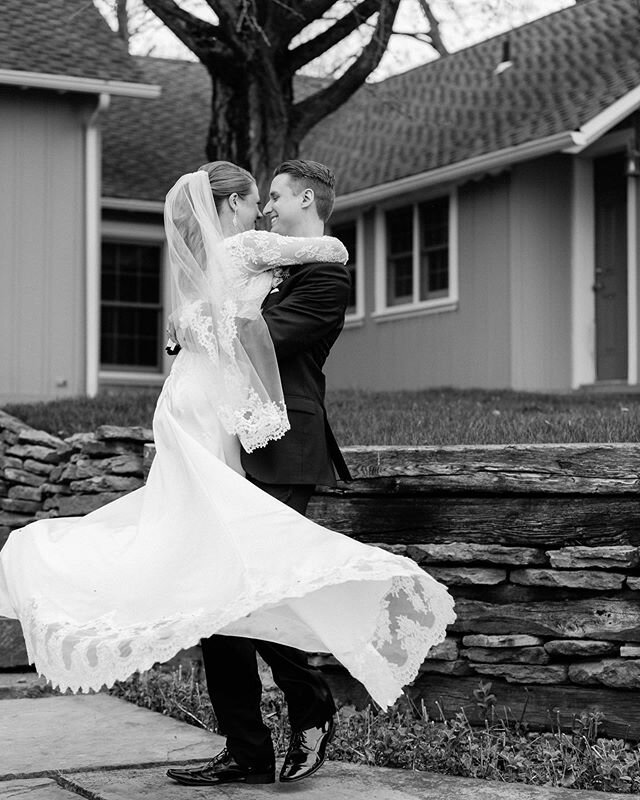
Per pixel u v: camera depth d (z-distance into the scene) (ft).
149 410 31.27
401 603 11.80
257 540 11.21
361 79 38.24
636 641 13.92
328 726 12.25
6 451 26.53
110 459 22.12
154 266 57.41
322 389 12.64
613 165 48.75
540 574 14.42
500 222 49.37
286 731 14.65
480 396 40.16
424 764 13.50
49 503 24.59
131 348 56.85
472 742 13.99
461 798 12.08
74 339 44.78
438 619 11.49
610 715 13.98
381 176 54.65
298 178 12.89
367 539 15.71
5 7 47.42
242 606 10.53
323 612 11.30
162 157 59.67
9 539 12.35
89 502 22.49
